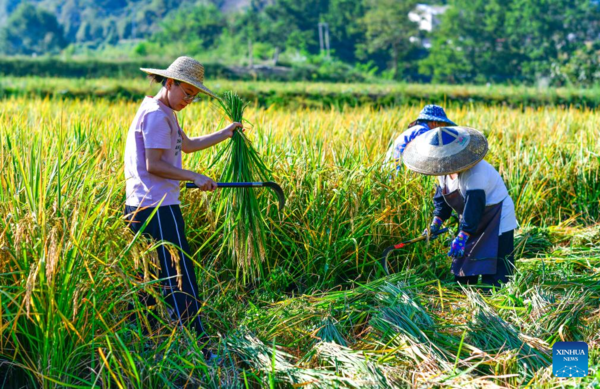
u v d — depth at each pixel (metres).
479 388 3.02
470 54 83.31
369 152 5.82
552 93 27.12
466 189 4.20
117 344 3.09
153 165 3.46
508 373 3.25
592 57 45.69
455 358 3.34
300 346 3.54
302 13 113.44
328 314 3.69
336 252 4.61
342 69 67.62
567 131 7.89
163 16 194.75
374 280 4.38
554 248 5.20
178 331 3.44
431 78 90.19
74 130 5.25
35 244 3.04
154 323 3.63
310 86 31.00
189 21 116.69
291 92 27.94
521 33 81.56
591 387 3.10
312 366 3.34
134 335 3.31
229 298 4.09
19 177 3.61
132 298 3.30
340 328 3.63
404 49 93.75
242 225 3.97
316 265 4.68
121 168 4.02
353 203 4.73
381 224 4.76
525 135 7.73
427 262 4.77
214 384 3.11
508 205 4.31
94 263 3.15
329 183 4.77
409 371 3.19
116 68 53.22
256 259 4.13
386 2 92.44
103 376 2.94
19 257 3.02
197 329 3.58
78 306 2.97
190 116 8.93
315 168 4.93
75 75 51.53
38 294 2.97
